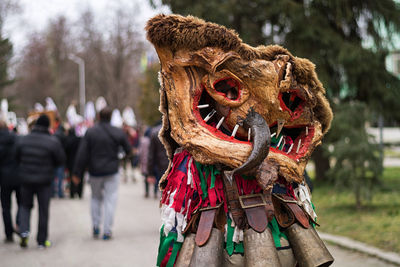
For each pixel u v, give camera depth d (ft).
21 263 18.84
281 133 8.61
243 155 7.42
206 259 7.30
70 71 175.11
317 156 44.93
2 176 23.20
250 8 40.40
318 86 8.27
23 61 178.09
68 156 40.93
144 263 18.51
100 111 23.93
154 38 7.47
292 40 39.22
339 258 17.40
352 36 42.88
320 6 39.88
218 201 7.77
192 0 39.47
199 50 7.54
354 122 26.25
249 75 7.62
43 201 21.95
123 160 57.06
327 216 25.63
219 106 7.87
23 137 22.08
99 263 18.58
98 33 160.04
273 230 7.79
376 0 40.57
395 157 75.61
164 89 7.88
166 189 8.17
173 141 8.29
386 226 21.72
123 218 29.71
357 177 26.55
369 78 41.19
